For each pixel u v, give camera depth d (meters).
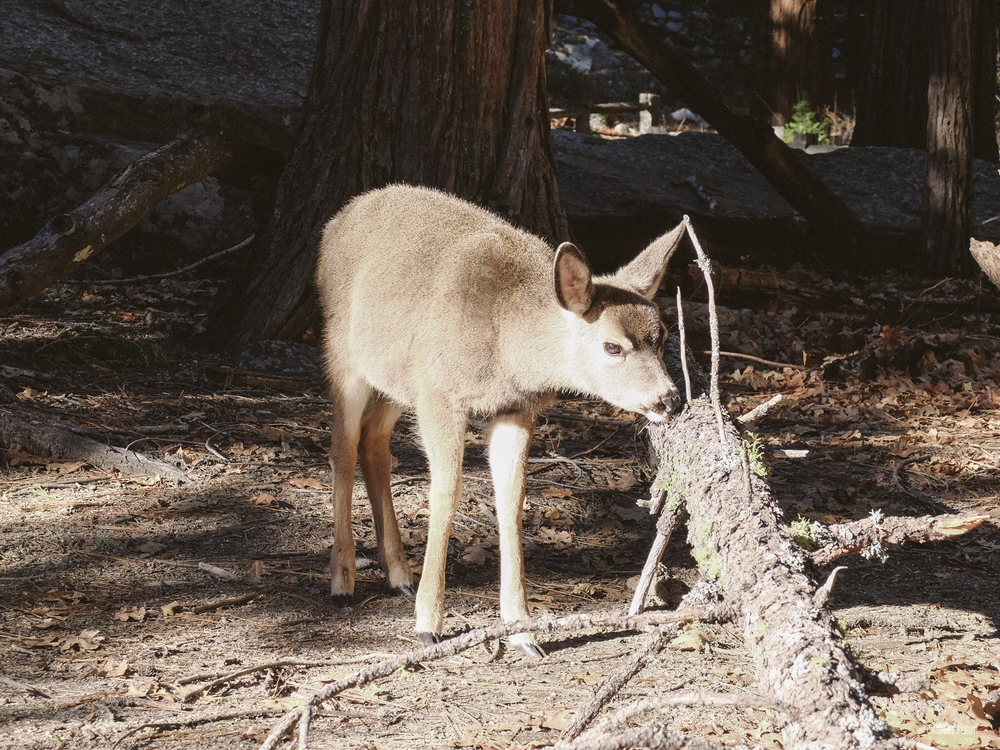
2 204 17.66
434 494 6.90
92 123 18.80
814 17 29.69
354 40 13.80
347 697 5.87
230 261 18.08
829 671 4.00
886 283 20.92
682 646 6.73
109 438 10.18
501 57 14.01
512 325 6.76
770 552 4.86
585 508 9.57
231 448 10.38
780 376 15.02
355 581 7.83
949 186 21.28
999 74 32.06
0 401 10.41
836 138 30.38
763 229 21.70
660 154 23.77
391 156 13.80
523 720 5.57
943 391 14.86
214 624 6.86
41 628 6.59
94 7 22.30
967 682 6.13
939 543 9.11
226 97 20.62
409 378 7.24
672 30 40.62
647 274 7.06
